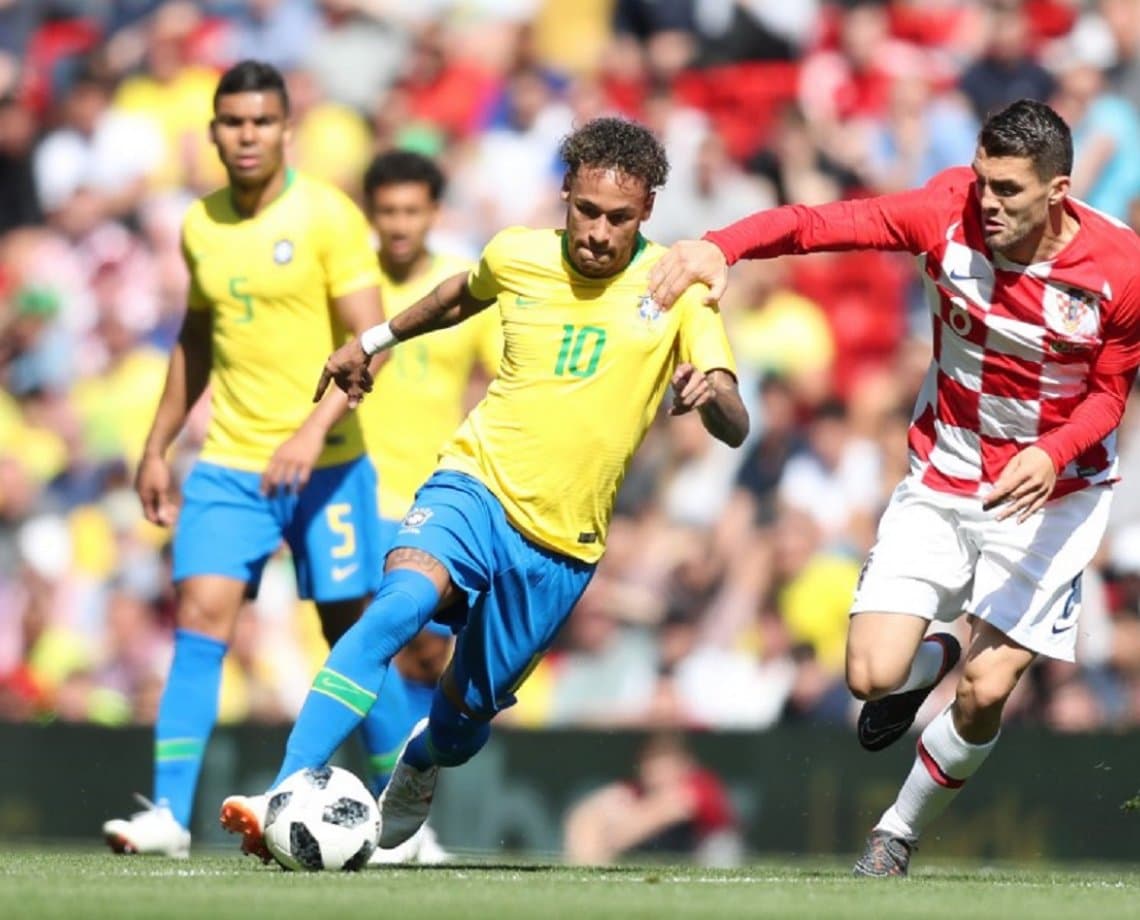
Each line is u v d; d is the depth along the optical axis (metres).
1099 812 32.44
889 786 34.38
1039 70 49.62
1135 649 40.53
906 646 21.14
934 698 38.59
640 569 43.50
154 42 55.50
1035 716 39.59
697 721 42.09
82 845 34.56
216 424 27.62
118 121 54.25
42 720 36.84
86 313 51.75
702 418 19.88
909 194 20.91
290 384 27.38
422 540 20.03
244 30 55.22
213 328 27.56
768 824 34.94
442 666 28.84
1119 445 42.47
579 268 20.20
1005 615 21.23
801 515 43.69
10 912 14.18
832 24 51.34
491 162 51.38
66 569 47.44
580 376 20.34
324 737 19.22
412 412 30.28
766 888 18.42
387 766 28.50
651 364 20.31
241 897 15.65
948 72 50.19
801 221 20.48
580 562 21.12
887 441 45.00
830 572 42.84
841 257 47.44
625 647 42.84
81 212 53.31
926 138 49.66
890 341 46.88
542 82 52.66
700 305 20.14
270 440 27.41
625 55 52.53
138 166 53.78
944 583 21.55
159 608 46.19
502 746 35.53
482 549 20.31
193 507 27.47
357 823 19.05
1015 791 33.12
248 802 18.88
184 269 52.16
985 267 20.52
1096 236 20.34
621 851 35.22
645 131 19.91
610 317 20.27
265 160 26.95
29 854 25.78
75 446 49.12
